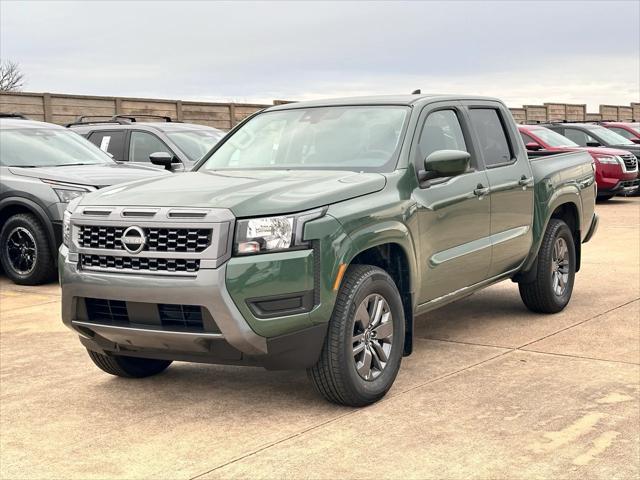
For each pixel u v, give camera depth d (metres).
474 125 6.25
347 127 5.68
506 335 6.46
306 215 4.43
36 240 9.05
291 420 4.57
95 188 8.98
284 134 5.86
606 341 6.21
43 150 10.06
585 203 7.62
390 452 4.04
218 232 4.32
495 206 6.19
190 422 4.59
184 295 4.34
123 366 5.34
